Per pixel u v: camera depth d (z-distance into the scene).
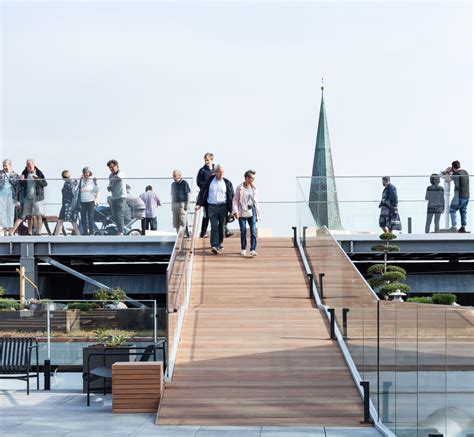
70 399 16.52
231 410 14.52
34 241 25.05
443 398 9.91
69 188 25.20
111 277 28.83
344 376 15.97
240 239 26.22
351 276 16.72
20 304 19.83
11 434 13.10
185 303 20.30
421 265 30.80
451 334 9.62
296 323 18.94
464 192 25.67
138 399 14.95
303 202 25.52
